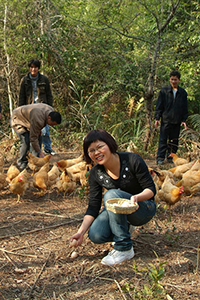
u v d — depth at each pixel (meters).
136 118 9.99
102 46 11.03
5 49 10.34
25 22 10.57
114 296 2.78
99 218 3.18
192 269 3.15
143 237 3.78
